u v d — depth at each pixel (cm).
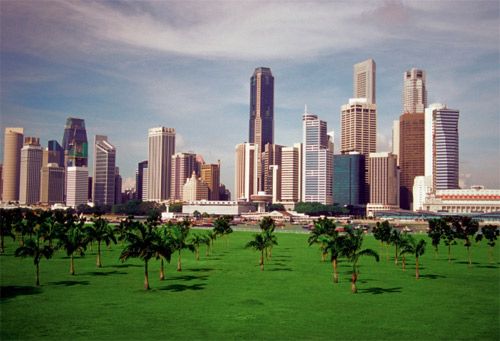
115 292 10781
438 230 18850
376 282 12300
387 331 7756
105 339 7344
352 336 7494
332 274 13700
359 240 11406
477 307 9388
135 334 7575
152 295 10456
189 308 9231
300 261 16862
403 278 12962
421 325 8094
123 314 8769
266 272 14100
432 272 14175
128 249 11006
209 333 7631
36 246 11669
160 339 7331
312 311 9019
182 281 12356
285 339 7338
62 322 8231
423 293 10762
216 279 12712
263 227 18700
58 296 10312
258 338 7388
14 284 11769
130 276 13125
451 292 10912
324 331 7750
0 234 19025
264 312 8938
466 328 7919
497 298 10219
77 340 7288
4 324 8112
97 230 15488
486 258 17962
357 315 8744
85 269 14475
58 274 13450
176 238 14312
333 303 9706
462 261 17000
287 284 11944
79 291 10881
